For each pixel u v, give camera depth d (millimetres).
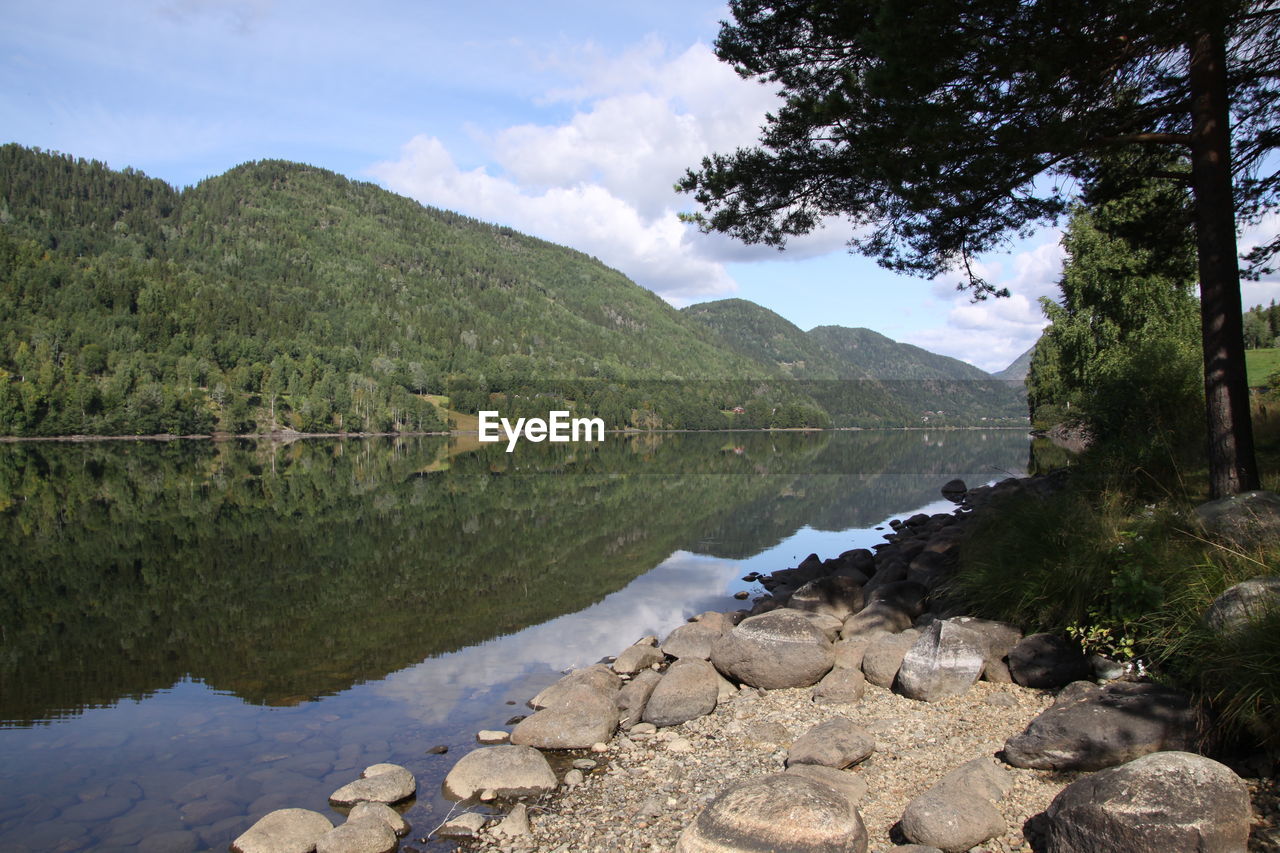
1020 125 7348
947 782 4266
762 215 10008
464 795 5242
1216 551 5820
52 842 4773
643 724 6457
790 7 9023
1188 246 10289
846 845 3512
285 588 12922
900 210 9508
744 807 3738
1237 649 4387
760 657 7098
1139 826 3234
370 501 26203
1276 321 62969
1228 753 4270
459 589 12594
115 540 18359
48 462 49500
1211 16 6406
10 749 6301
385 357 137125
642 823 4641
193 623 10711
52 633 10312
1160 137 7801
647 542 17094
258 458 55938
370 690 7727
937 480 32125
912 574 9680
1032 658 6148
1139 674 5391
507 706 7164
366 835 4523
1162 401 12352
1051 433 45281
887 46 6898
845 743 5125
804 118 9031
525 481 34000
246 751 6207
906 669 6418
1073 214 10234
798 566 13070
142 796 5406
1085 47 6828
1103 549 6461
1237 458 7555
